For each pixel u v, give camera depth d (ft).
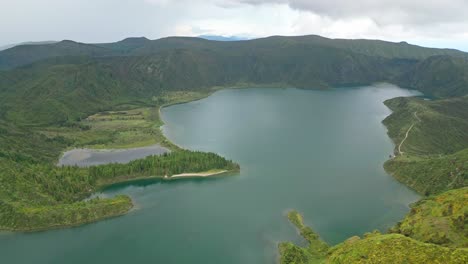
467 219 640.58
